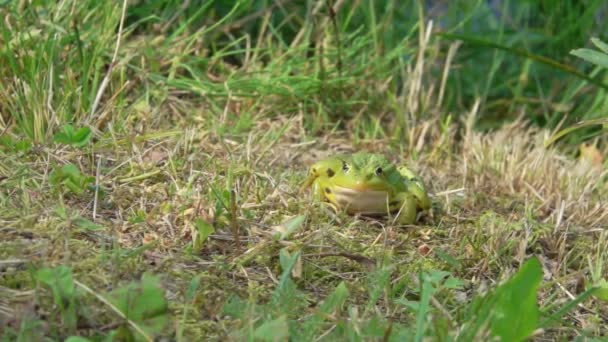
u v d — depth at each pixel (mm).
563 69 9938
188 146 8664
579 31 12398
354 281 6699
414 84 10969
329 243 7207
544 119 11898
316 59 10828
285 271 5992
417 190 8008
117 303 5406
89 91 9383
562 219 8602
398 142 10586
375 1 12109
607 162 10273
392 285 6680
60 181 7180
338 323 5680
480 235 7469
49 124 8234
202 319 5805
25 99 8547
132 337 5285
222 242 6871
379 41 11359
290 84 10516
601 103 11297
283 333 5293
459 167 10023
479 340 5598
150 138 8609
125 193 7543
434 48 11398
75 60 9461
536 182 9609
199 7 11250
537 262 5566
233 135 9477
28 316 5320
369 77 11031
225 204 7398
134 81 9789
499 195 9234
